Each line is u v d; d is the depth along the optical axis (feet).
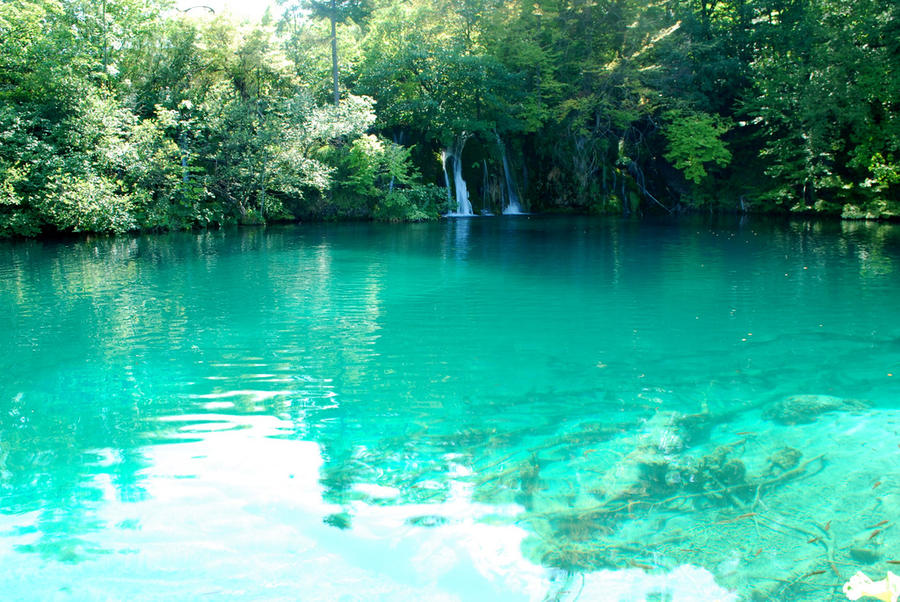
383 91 111.55
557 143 123.13
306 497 14.39
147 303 37.50
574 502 14.03
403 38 117.91
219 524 13.20
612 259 56.34
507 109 117.29
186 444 17.61
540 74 120.06
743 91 118.73
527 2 117.39
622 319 33.24
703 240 71.56
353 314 34.58
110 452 17.06
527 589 10.95
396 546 12.32
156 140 85.61
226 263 54.34
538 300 38.24
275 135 93.30
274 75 102.89
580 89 121.39
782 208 112.57
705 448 16.87
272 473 15.71
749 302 37.19
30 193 74.13
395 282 44.62
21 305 36.99
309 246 67.31
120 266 52.60
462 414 19.93
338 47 121.60
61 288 42.47
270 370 24.75
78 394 22.03
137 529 13.02
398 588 10.98
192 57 97.66
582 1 116.78
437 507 13.91
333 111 99.04
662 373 24.11
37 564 11.77
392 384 23.02
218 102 92.07
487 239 74.64
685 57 115.44
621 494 14.38
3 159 72.08
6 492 14.78
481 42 121.90
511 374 24.12
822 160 103.71
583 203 123.34
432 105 108.17
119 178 84.64
